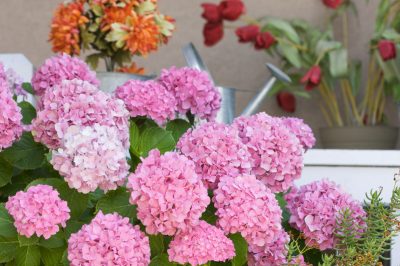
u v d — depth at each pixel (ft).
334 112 12.67
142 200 5.47
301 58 12.46
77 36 9.11
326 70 12.50
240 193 5.77
